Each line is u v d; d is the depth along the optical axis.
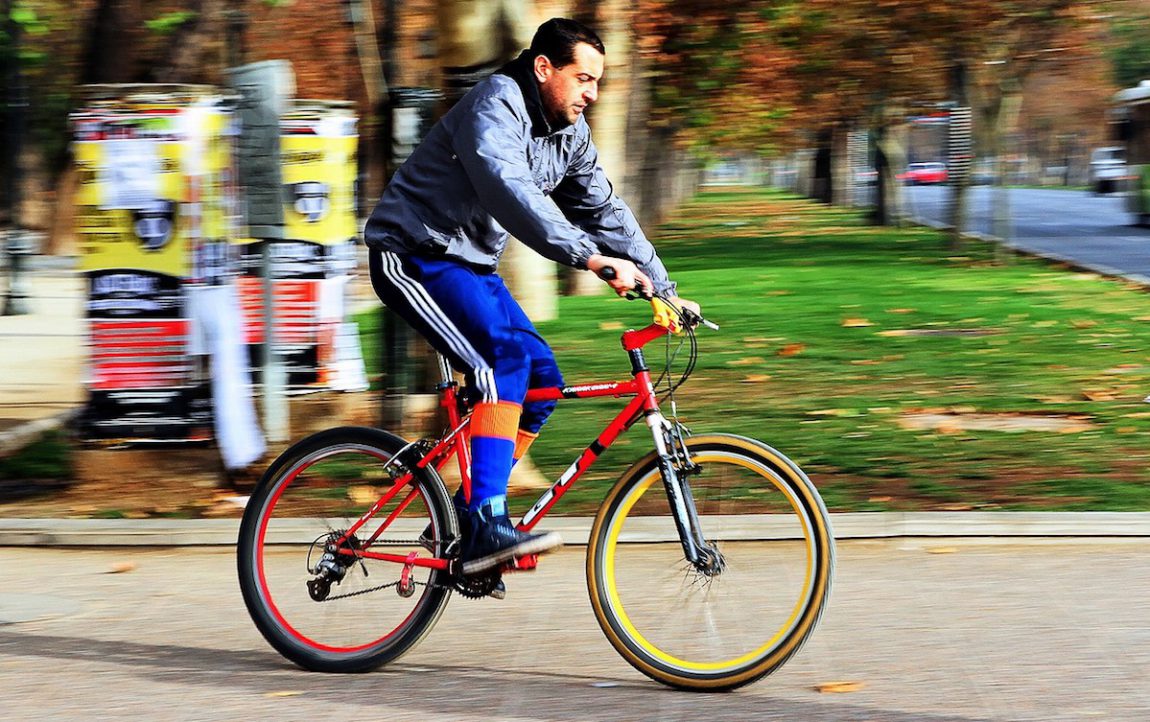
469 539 7.90
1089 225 63.25
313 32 42.12
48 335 26.83
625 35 30.70
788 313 26.94
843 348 21.77
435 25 12.33
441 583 8.16
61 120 51.38
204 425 13.74
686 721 7.31
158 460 13.74
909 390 17.73
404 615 8.23
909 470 13.20
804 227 64.94
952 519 11.06
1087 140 172.25
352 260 17.61
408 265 8.00
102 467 13.70
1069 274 35.53
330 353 17.22
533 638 8.80
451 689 7.91
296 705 7.68
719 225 68.31
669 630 7.91
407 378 13.54
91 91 13.44
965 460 13.57
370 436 8.34
